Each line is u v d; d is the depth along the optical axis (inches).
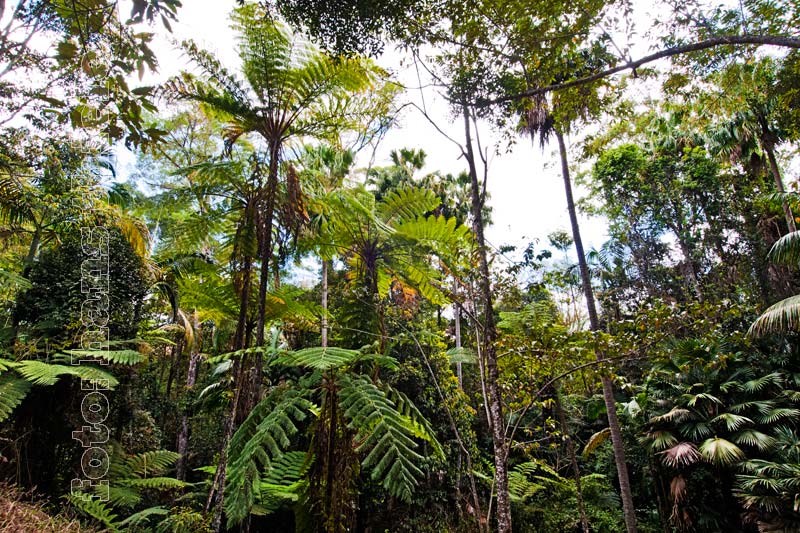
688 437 301.7
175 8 66.1
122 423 251.9
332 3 124.0
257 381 204.4
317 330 288.5
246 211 192.7
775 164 397.1
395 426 152.6
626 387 159.8
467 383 451.5
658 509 357.1
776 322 245.4
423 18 144.3
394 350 335.0
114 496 203.3
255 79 185.6
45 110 87.8
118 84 76.4
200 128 445.4
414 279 270.5
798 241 263.6
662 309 151.3
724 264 527.8
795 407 284.2
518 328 257.8
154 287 292.0
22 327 219.6
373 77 190.4
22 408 204.5
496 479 149.7
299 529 199.5
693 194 560.1
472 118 176.6
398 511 311.0
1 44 72.3
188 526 178.1
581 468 453.1
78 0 68.9
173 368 533.3
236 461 153.1
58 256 234.5
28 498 164.9
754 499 245.4
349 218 236.4
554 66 169.2
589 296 292.5
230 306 223.6
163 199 215.6
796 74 197.8
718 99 220.2
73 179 208.7
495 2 142.3
